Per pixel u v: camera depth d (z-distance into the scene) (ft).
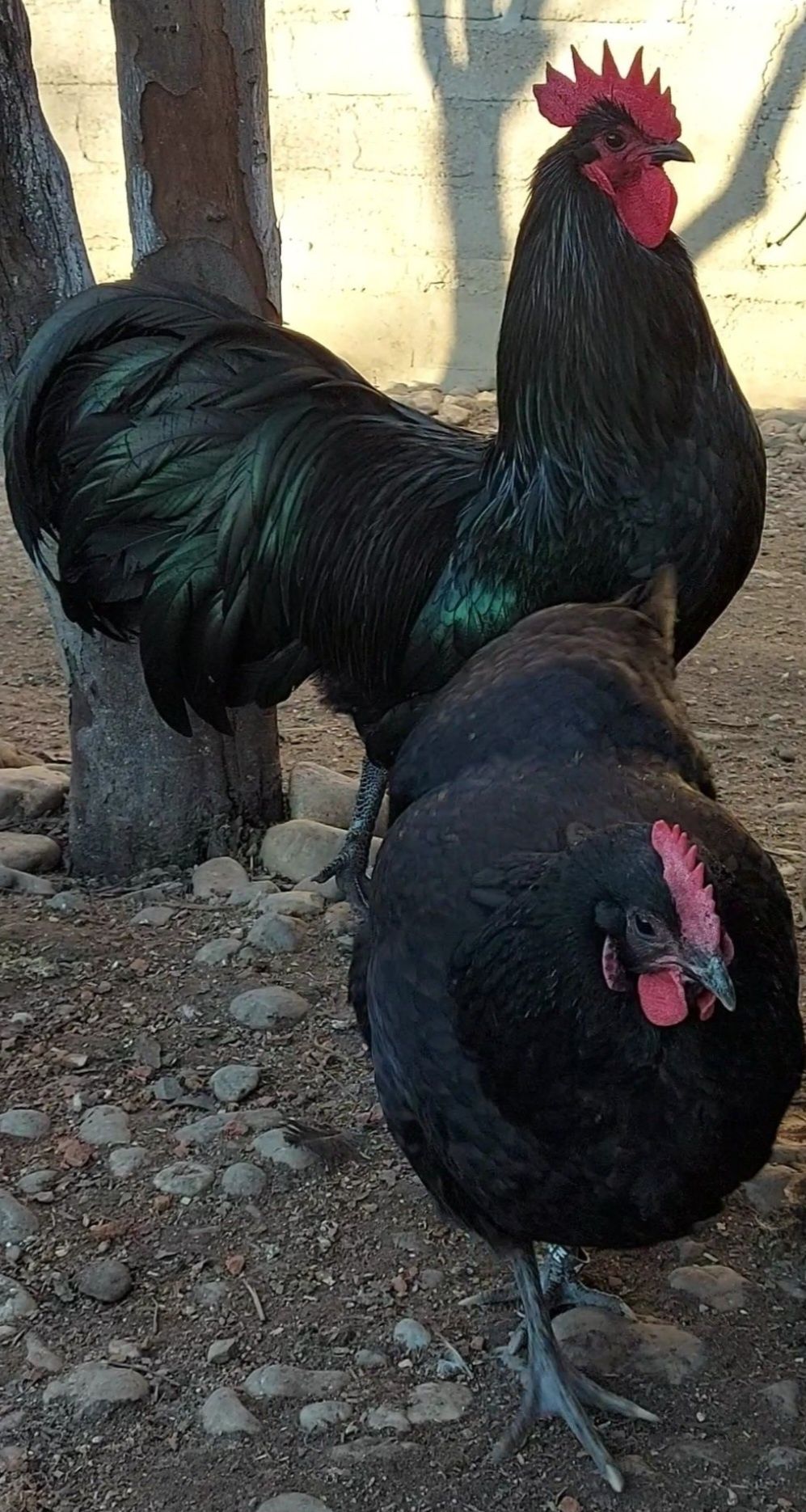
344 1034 14.07
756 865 9.59
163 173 14.83
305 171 33.81
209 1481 9.63
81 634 16.22
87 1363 10.45
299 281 34.94
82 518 14.64
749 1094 8.83
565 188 13.01
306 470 14.39
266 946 15.30
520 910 8.77
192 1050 13.87
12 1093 13.28
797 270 33.50
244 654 15.29
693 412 12.96
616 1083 8.62
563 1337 10.77
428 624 14.08
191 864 17.52
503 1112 9.00
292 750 20.47
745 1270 11.44
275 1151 12.41
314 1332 10.80
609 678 10.86
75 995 14.65
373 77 32.78
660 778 10.23
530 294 13.19
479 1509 9.46
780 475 30.73
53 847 17.90
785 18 31.35
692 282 13.20
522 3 31.81
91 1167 12.39
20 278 14.94
